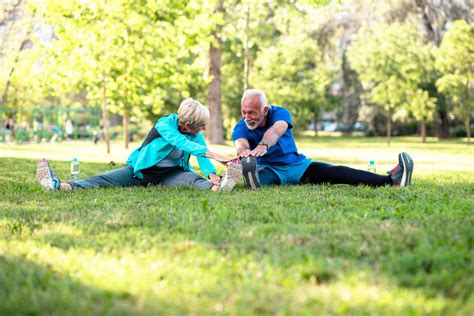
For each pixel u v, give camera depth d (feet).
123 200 21.93
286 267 12.02
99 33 70.95
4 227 16.21
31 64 78.23
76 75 73.72
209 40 75.51
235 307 9.98
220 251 13.46
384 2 152.05
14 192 24.67
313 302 10.18
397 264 12.16
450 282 11.04
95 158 57.16
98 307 10.00
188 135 27.09
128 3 70.90
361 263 12.44
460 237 14.52
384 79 129.80
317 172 28.07
